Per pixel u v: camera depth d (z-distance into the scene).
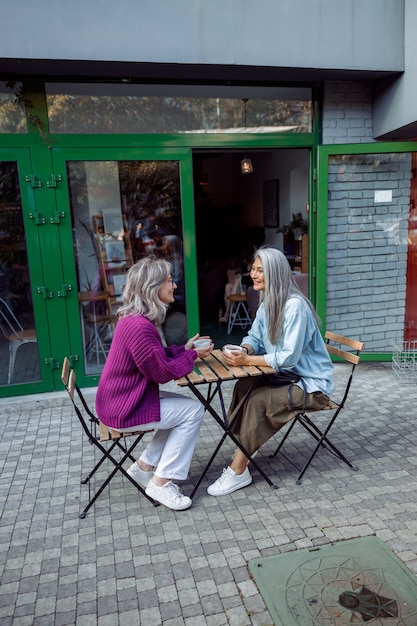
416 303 5.14
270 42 3.92
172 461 2.62
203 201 9.57
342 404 2.88
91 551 2.37
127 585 2.14
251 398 2.71
